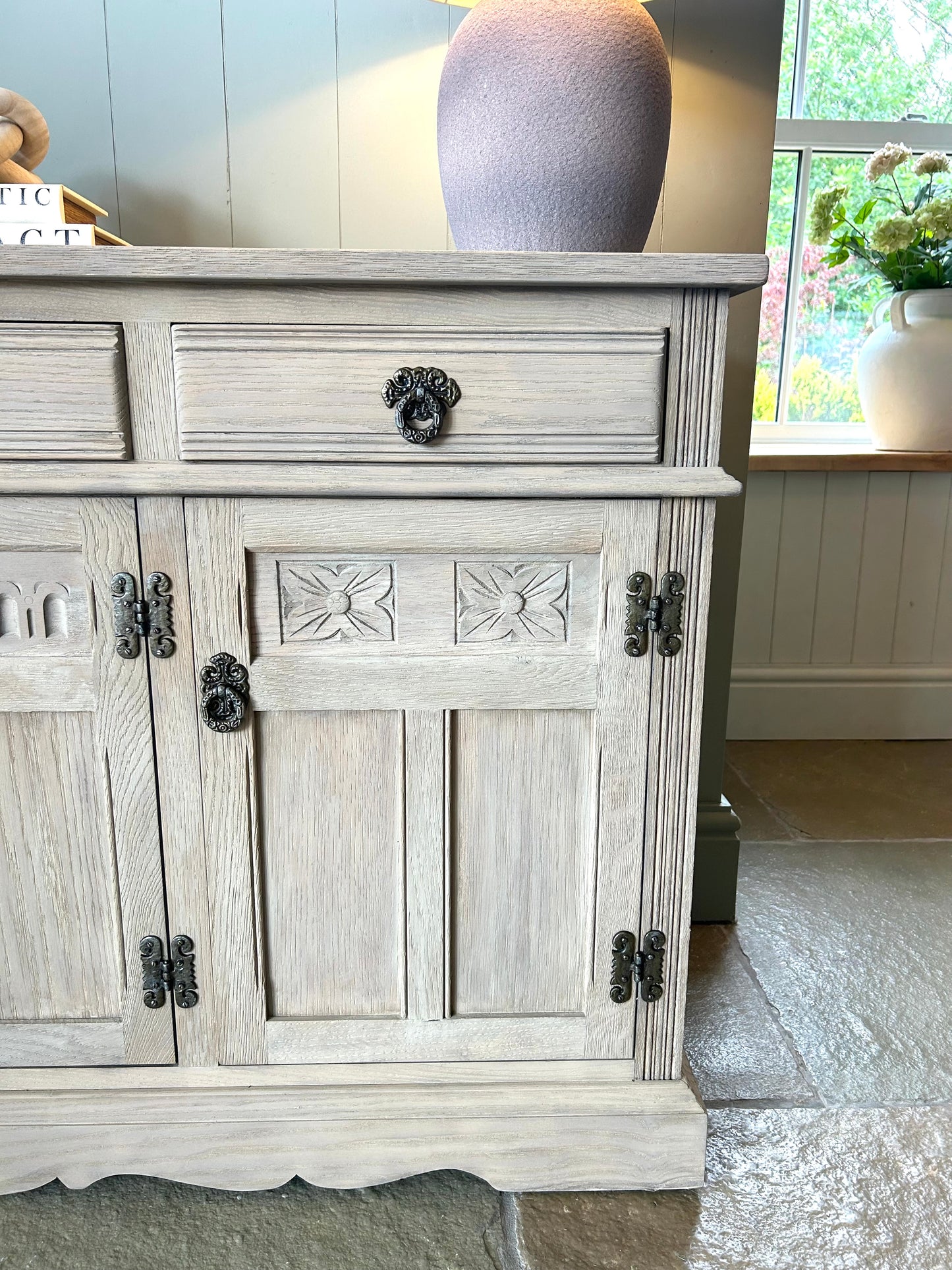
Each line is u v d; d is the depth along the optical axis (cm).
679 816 86
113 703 81
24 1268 82
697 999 124
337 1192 92
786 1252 85
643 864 87
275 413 76
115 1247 85
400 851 85
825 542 212
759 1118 102
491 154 84
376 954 88
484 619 82
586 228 86
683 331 77
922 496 211
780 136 210
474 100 84
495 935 88
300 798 84
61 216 90
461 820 86
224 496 78
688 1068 95
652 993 89
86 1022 87
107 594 79
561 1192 92
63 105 118
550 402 77
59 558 79
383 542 79
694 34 120
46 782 83
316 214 124
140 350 75
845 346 226
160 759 82
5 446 76
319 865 86
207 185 122
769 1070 110
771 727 222
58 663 80
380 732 84
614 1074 91
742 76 122
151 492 76
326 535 79
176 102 119
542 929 88
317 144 122
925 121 212
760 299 128
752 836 173
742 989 126
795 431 228
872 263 205
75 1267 83
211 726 81
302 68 120
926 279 203
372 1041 89
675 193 125
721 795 144
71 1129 87
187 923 86
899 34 208
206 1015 88
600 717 83
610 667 83
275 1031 88
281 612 81
